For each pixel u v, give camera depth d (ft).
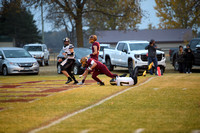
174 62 229.04
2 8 353.51
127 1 377.09
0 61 211.41
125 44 215.31
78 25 392.27
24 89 115.24
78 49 213.66
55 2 363.35
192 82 125.18
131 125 57.72
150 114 66.69
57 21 387.96
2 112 71.41
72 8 364.99
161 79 139.03
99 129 55.26
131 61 201.16
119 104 78.18
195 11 363.35
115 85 118.11
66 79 153.89
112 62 229.04
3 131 55.31
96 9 389.60
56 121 61.77
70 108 74.33
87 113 68.28
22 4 353.92
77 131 54.19
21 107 77.15
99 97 89.35
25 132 54.49
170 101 81.61
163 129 54.65
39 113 69.51
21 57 212.84
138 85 116.78
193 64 207.72
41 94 100.17
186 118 62.54
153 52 172.55
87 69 119.44
